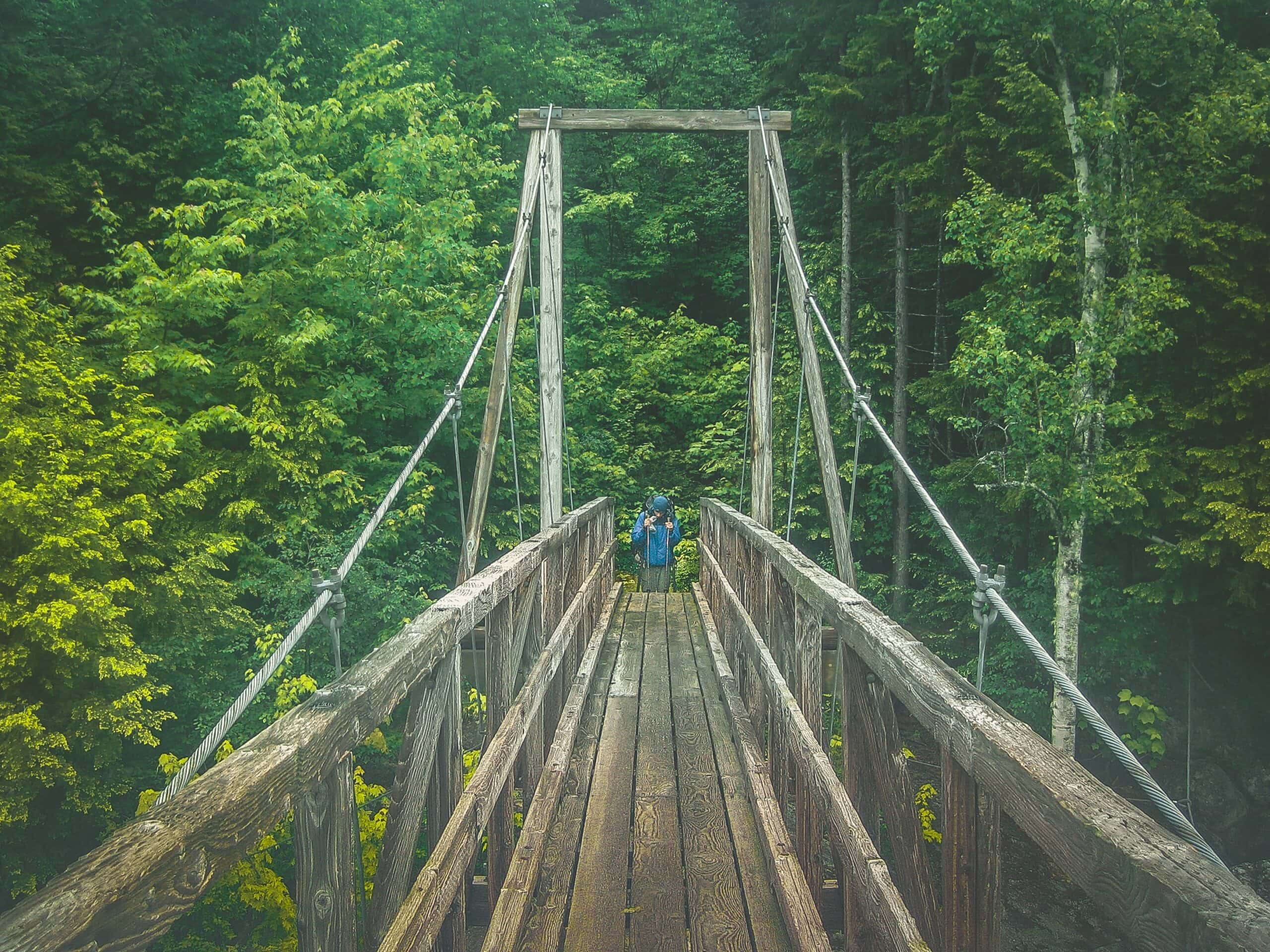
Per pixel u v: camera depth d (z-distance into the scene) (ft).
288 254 46.65
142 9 55.21
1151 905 3.54
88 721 32.14
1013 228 42.73
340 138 53.52
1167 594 48.11
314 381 46.34
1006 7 43.14
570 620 18.84
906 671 6.93
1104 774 48.60
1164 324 45.03
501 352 25.02
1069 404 41.60
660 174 80.94
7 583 32.32
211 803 4.22
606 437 67.26
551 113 29.89
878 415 61.52
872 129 61.36
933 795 36.35
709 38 81.20
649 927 10.68
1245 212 44.83
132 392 41.39
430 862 8.48
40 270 46.78
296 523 41.86
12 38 53.16
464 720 34.73
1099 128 41.45
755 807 13.04
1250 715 50.70
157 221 52.65
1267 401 45.96
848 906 9.16
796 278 26.68
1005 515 54.70
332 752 5.63
